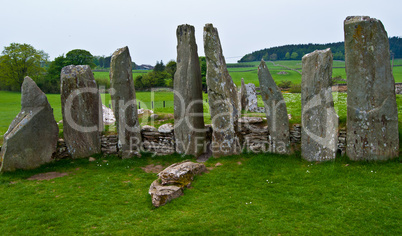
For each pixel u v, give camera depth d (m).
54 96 42.94
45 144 13.40
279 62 94.44
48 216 8.92
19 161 12.73
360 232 7.68
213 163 12.95
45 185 11.34
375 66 11.16
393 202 8.85
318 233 7.71
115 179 11.89
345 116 13.50
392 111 11.23
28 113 13.07
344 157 11.92
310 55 12.10
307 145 12.28
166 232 7.97
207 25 13.05
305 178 10.91
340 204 8.98
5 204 9.80
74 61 51.78
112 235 7.93
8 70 49.59
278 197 9.67
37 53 52.97
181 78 13.80
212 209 9.02
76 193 10.64
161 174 10.62
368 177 10.41
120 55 13.76
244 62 100.31
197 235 7.83
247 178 11.23
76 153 14.01
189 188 10.49
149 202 9.71
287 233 7.77
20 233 8.12
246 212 8.82
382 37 11.10
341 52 90.19
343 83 35.69
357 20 11.20
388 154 11.27
